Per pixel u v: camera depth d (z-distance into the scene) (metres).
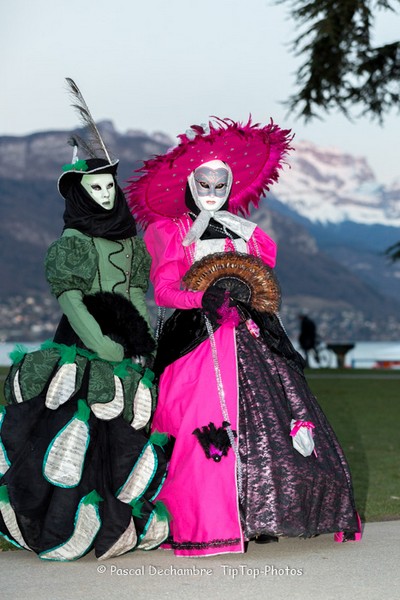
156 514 5.76
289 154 7.12
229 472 5.80
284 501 5.79
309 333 34.12
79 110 6.43
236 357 6.17
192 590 4.99
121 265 6.30
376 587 5.03
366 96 21.23
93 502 5.61
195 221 6.58
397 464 10.94
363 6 19.41
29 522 5.61
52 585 5.09
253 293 6.33
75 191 6.23
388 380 25.11
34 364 5.82
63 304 6.00
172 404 6.12
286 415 6.07
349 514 6.04
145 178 6.71
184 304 6.27
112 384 5.87
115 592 4.95
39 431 5.71
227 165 6.75
